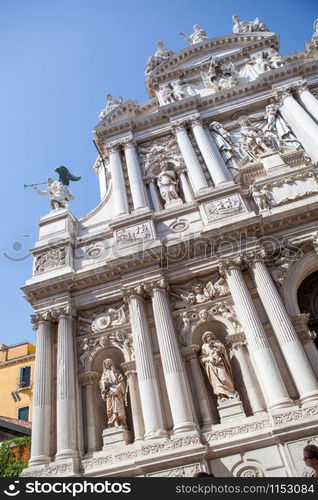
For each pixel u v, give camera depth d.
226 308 16.89
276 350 15.09
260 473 12.76
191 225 19.56
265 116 24.42
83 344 17.78
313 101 23.31
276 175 19.56
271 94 25.11
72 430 15.12
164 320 16.53
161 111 25.89
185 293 17.88
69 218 22.09
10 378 35.22
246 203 19.23
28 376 34.78
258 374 14.63
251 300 16.08
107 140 26.14
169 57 29.95
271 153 21.47
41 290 18.73
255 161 22.19
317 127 21.53
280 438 12.83
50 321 18.22
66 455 14.37
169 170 23.59
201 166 22.86
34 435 15.14
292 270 17.09
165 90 27.72
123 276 18.30
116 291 18.42
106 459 14.40
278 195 18.89
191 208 20.28
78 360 17.42
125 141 25.47
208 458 13.42
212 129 24.84
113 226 20.30
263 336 14.91
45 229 21.80
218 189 19.67
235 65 28.45
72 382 16.30
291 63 25.34
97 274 18.70
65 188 24.14
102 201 23.23
